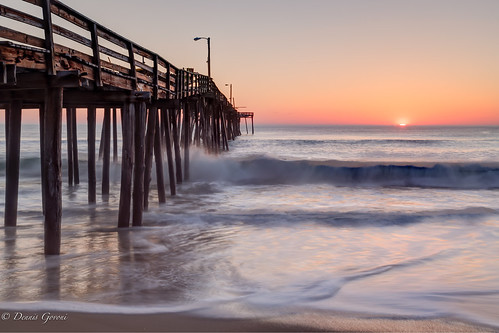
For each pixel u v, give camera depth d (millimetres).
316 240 9398
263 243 9070
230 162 22094
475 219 11539
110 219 11312
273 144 52500
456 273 7113
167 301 5602
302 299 5758
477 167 21547
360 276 6902
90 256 7777
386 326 4883
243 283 6508
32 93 8672
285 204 14422
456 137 83812
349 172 20953
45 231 7441
